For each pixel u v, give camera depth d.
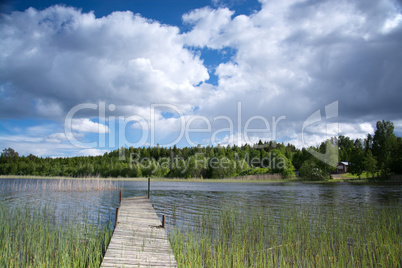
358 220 18.80
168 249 11.21
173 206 26.12
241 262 10.60
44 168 110.69
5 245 12.05
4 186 50.03
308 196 36.00
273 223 17.81
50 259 10.79
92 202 28.58
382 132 83.50
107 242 12.66
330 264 10.63
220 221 18.38
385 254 11.80
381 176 71.19
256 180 80.44
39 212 21.47
